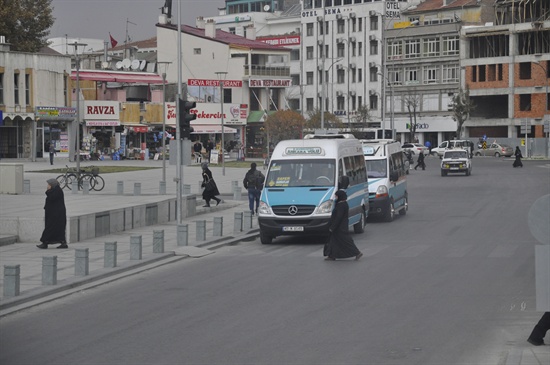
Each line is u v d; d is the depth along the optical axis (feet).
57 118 236.43
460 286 52.47
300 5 448.24
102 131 262.67
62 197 74.95
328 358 34.37
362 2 385.09
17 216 82.64
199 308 46.34
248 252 73.46
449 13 369.91
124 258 67.36
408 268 60.95
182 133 84.23
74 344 37.93
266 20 439.63
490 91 339.36
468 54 347.56
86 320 43.68
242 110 306.14
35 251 72.54
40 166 199.62
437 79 360.89
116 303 48.73
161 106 277.03
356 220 84.38
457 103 336.90
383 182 97.81
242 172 198.39
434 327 40.29
